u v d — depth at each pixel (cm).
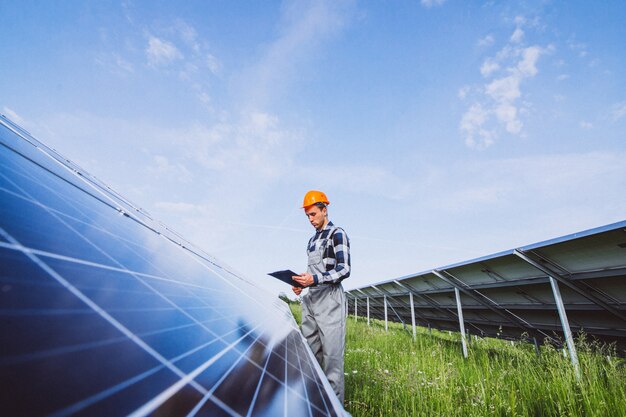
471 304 908
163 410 42
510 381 403
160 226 311
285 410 69
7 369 29
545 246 467
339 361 263
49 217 81
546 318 687
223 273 265
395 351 641
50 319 43
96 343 46
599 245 402
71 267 64
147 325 65
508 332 923
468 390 375
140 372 48
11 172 93
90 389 36
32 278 49
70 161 287
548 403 332
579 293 502
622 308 469
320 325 276
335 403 111
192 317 89
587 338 641
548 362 445
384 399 321
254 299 246
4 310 37
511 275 618
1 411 24
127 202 308
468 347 762
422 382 370
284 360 115
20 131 235
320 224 328
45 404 29
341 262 285
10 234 56
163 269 121
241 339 101
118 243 109
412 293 1104
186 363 61
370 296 1714
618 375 354
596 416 289
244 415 56
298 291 306
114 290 69
